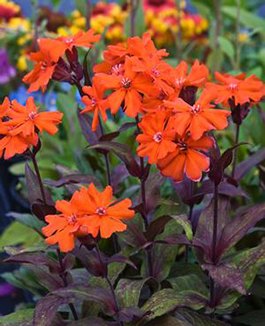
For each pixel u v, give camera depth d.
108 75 0.49
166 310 0.50
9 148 0.48
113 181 0.62
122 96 0.48
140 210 0.53
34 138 0.48
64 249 0.44
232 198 0.65
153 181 0.56
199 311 0.56
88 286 0.50
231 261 0.52
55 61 0.51
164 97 0.48
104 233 0.44
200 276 0.59
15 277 0.69
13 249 0.53
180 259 0.68
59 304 0.49
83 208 0.45
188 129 0.45
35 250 0.49
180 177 0.46
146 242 0.53
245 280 0.52
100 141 0.54
